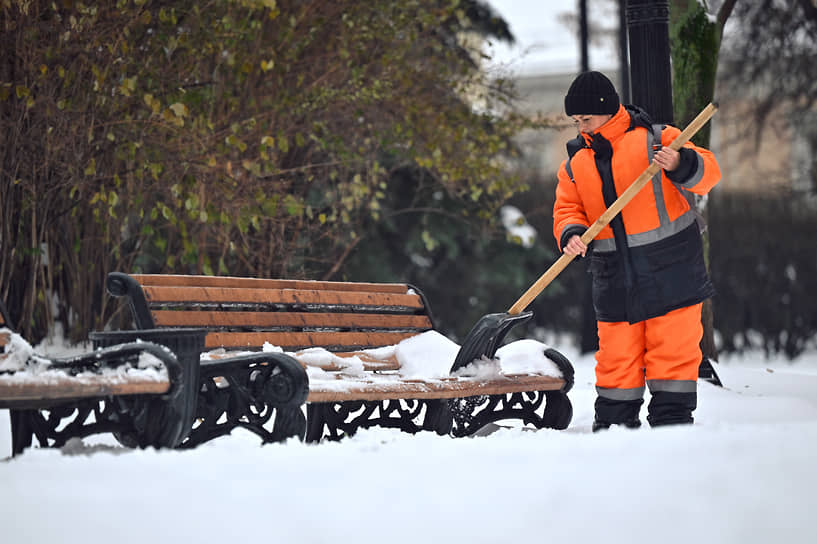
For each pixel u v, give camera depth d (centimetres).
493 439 1192
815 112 6625
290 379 1266
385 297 1884
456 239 5794
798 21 5794
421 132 3303
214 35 2659
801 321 5931
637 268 1602
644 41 2506
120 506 756
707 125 2812
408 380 1538
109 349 1185
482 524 723
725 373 2642
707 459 929
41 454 1068
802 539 755
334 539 685
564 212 1680
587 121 1638
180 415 1214
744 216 6019
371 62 3114
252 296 1641
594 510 764
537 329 6500
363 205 4794
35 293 2803
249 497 782
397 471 890
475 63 3484
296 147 3319
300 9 3077
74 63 2520
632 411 1656
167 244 3117
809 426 1187
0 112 2548
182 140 2661
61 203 2894
